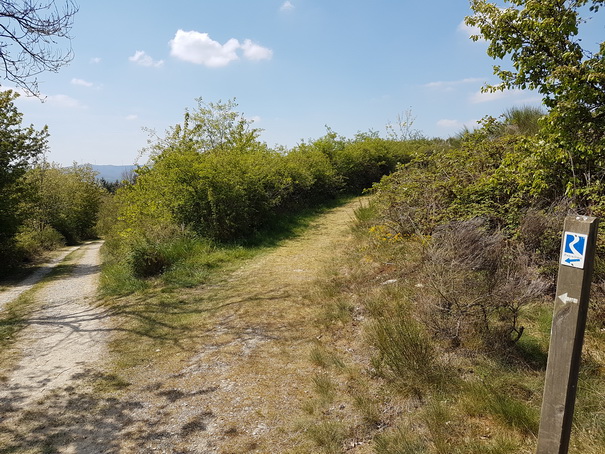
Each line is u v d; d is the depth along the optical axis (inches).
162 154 551.8
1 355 235.6
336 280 281.4
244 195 480.1
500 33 207.2
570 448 102.0
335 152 830.5
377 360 164.2
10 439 146.7
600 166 199.9
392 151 903.1
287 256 386.3
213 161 487.8
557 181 226.2
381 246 321.1
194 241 444.8
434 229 273.3
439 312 176.2
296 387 160.6
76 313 313.0
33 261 831.1
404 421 129.2
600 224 195.0
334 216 580.4
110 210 1136.2
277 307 252.5
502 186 249.3
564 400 82.7
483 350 158.7
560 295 82.9
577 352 81.6
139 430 145.0
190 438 137.0
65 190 1553.9
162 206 499.8
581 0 189.8
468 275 177.6
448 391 138.3
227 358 193.6
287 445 127.2
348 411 139.4
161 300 297.6
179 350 210.8
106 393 174.7
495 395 128.3
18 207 692.7
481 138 331.6
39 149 701.9
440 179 316.8
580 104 189.0
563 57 190.2
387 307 212.1
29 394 181.2
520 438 111.8
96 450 136.4
